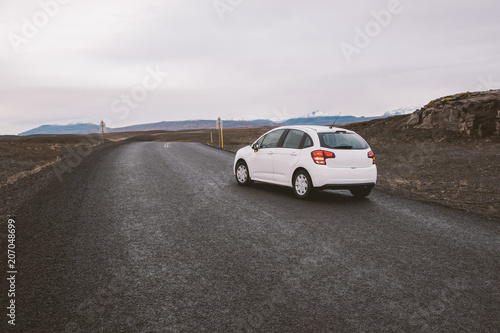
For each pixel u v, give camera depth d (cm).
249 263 441
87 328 297
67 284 383
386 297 354
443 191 994
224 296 354
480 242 533
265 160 953
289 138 916
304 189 845
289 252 482
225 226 606
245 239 536
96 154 2147
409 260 455
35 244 514
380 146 2591
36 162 2088
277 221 641
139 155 2041
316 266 433
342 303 341
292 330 294
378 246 509
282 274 409
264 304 338
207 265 435
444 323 307
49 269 423
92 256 466
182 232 571
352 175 827
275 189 982
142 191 923
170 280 392
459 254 479
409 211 730
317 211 723
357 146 852
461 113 2491
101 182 1071
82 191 929
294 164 863
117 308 331
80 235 555
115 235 555
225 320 309
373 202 821
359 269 425
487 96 2577
